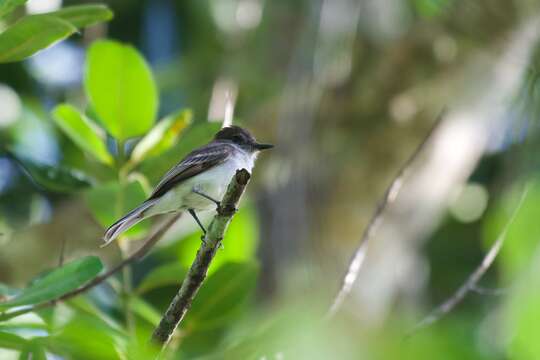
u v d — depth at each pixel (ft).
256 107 44.68
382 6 44.93
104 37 36.42
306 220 39.22
